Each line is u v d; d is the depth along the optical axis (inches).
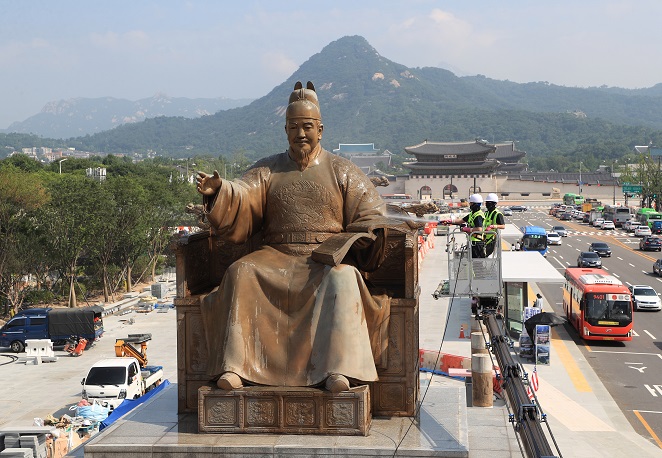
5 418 1279.5
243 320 499.5
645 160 6633.9
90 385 1293.1
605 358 1648.6
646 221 5009.8
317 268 508.1
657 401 1320.1
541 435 457.7
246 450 468.8
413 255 520.1
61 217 2426.2
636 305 2294.5
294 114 538.6
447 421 513.7
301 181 540.1
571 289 1993.1
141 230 2738.7
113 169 5738.2
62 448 1012.5
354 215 541.3
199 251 576.4
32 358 1736.0
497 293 852.0
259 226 550.0
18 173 2458.2
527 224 5674.2
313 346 493.4
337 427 484.1
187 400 548.1
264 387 491.5
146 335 1614.2
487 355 781.9
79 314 1851.6
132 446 477.7
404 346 522.6
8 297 2427.4
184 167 7731.3
